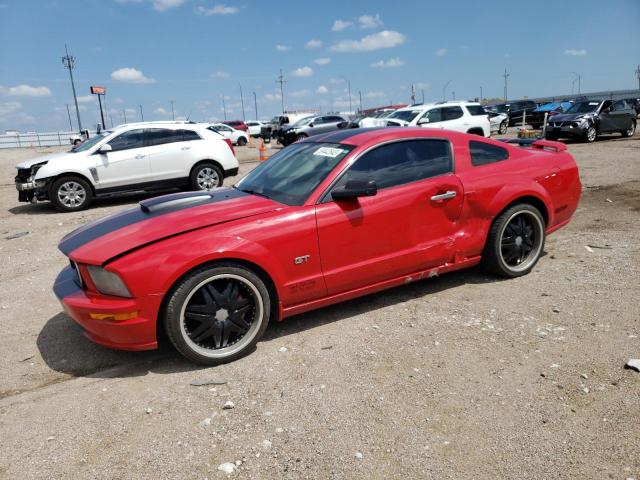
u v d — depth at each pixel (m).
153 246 3.25
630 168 10.84
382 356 3.38
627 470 2.24
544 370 3.08
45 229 8.40
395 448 2.48
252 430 2.69
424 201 4.02
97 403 3.05
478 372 3.11
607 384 2.89
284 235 3.49
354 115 28.09
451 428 2.60
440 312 4.01
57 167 9.84
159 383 3.24
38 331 4.23
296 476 2.33
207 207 3.72
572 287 4.32
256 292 3.44
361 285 3.90
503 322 3.76
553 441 2.46
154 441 2.64
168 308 3.22
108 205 10.78
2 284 5.56
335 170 3.80
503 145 4.70
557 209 4.83
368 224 3.79
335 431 2.63
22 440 2.72
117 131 10.47
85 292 3.37
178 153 10.79
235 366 3.39
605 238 5.68
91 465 2.49
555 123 18.83
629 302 3.92
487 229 4.38
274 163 4.53
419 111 17.23
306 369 3.28
